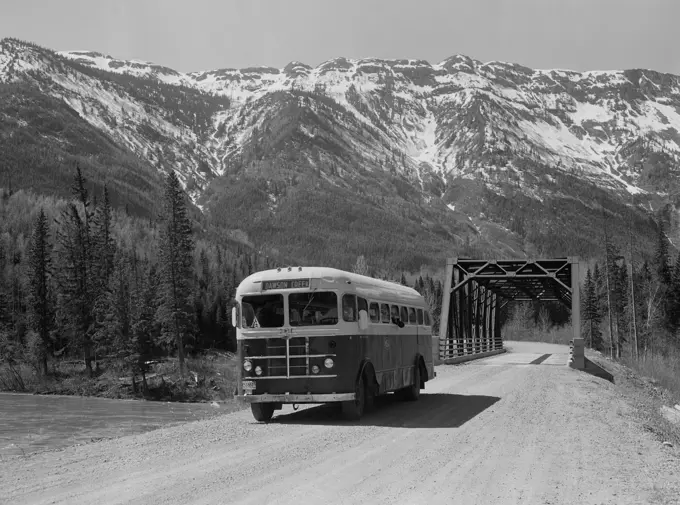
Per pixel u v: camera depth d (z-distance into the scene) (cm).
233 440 1177
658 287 8569
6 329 8325
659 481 826
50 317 8325
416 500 723
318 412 1609
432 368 2064
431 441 1134
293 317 1431
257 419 1480
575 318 4016
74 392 6209
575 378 2716
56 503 720
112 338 6969
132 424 2961
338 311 1417
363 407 1471
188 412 3891
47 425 3048
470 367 3575
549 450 1046
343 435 1209
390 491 766
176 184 7850
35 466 961
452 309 4559
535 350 7062
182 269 7769
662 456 1006
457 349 4366
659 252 9044
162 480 834
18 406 4653
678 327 8644
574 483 812
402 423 1375
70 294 7844
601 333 10225
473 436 1189
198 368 7312
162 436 1252
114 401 5341
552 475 857
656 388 3850
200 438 1211
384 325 1634
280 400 1416
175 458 999
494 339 6253
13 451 1605
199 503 710
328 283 1425
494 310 6550
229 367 7669
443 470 888
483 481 820
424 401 1838
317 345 1415
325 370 1406
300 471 882
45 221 8475
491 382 2494
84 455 1054
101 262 8456
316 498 732
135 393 6088
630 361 6088
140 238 18262
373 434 1220
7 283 10312
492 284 5841
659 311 8712
